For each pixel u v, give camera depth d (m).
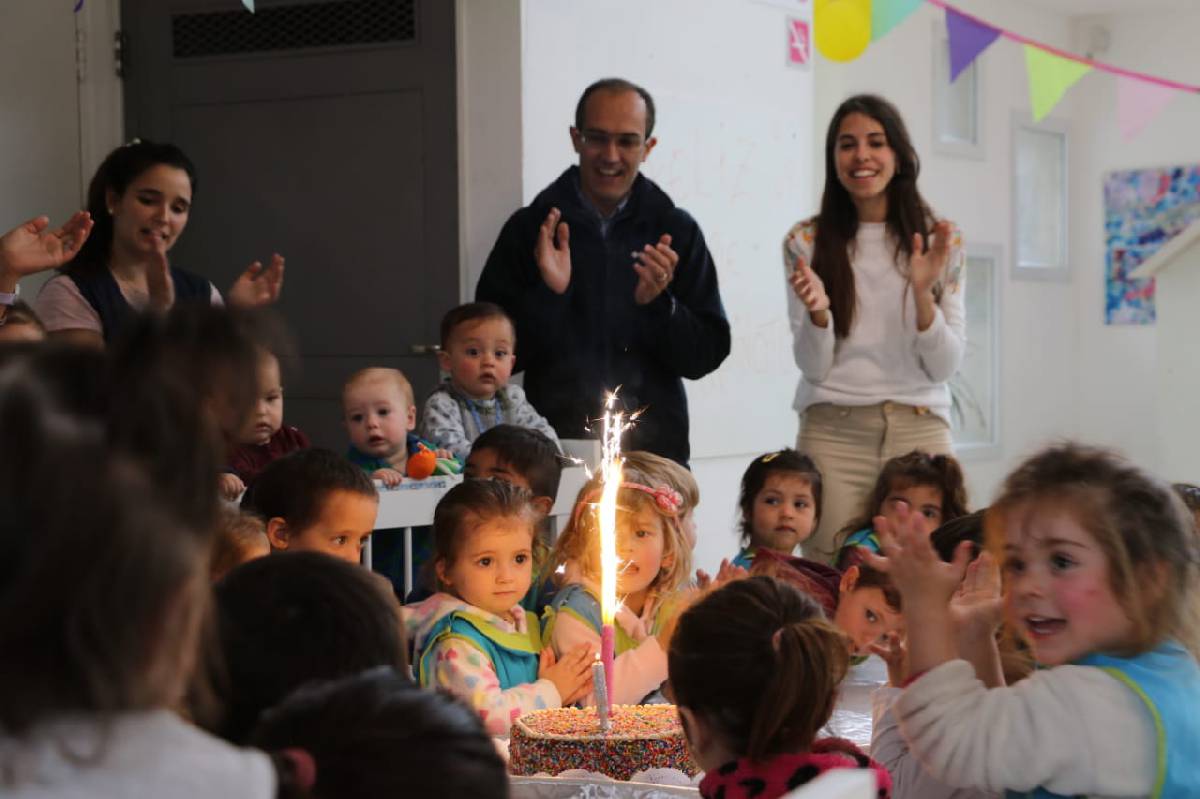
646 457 3.22
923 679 1.64
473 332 4.02
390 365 5.07
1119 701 1.59
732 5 6.03
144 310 0.74
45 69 5.21
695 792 1.51
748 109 6.16
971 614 1.80
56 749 0.69
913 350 4.13
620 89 4.43
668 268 4.18
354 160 5.10
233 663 1.15
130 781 0.72
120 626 0.66
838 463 4.20
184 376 0.70
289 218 5.19
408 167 5.04
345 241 5.12
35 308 3.53
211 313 0.74
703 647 1.51
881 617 2.57
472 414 4.03
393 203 5.06
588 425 4.41
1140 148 9.38
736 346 6.18
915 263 4.00
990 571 1.90
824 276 4.13
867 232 4.14
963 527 2.45
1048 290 9.43
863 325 4.14
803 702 1.48
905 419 4.15
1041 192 9.38
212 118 5.26
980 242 8.80
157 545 0.66
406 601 3.13
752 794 1.47
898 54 8.04
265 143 5.21
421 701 0.99
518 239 4.51
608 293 4.46
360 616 1.19
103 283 3.54
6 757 0.69
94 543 0.64
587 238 4.48
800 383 4.37
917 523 1.72
